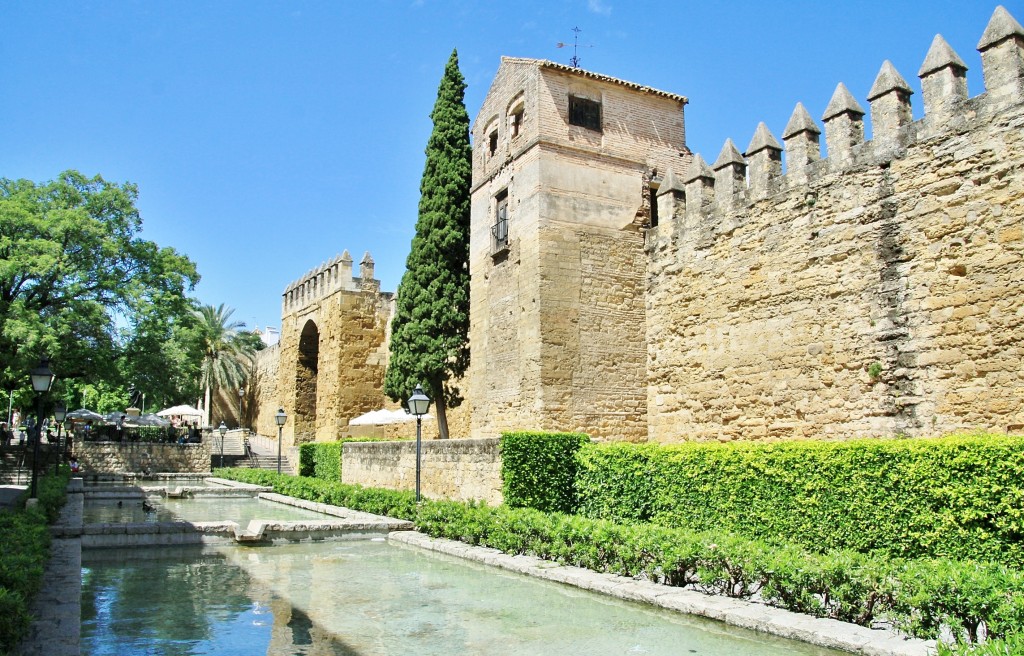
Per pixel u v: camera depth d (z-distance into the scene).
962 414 14.33
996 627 6.88
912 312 15.36
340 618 9.39
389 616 9.51
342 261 44.47
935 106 15.41
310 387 49.72
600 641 8.32
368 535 17.28
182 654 7.78
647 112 24.38
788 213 18.30
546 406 20.97
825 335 17.06
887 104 16.34
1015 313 13.68
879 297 16.02
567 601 10.39
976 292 14.31
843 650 7.70
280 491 28.80
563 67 22.89
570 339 21.64
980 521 9.89
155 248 40.62
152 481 40.44
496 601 10.39
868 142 16.66
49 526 14.91
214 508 24.44
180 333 40.22
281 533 16.36
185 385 40.50
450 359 28.34
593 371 21.78
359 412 43.59
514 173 23.45
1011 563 9.51
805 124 18.22
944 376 14.69
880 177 16.28
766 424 18.33
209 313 64.56
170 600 10.41
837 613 8.57
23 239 35.03
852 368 16.42
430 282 28.64
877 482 11.14
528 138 22.86
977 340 14.21
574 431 21.22
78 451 43.28
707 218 20.78
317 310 47.00
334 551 15.31
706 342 20.39
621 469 16.08
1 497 22.91
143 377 38.75
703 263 20.77
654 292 22.53
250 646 8.09
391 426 40.06
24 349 32.41
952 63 15.27
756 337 18.83
